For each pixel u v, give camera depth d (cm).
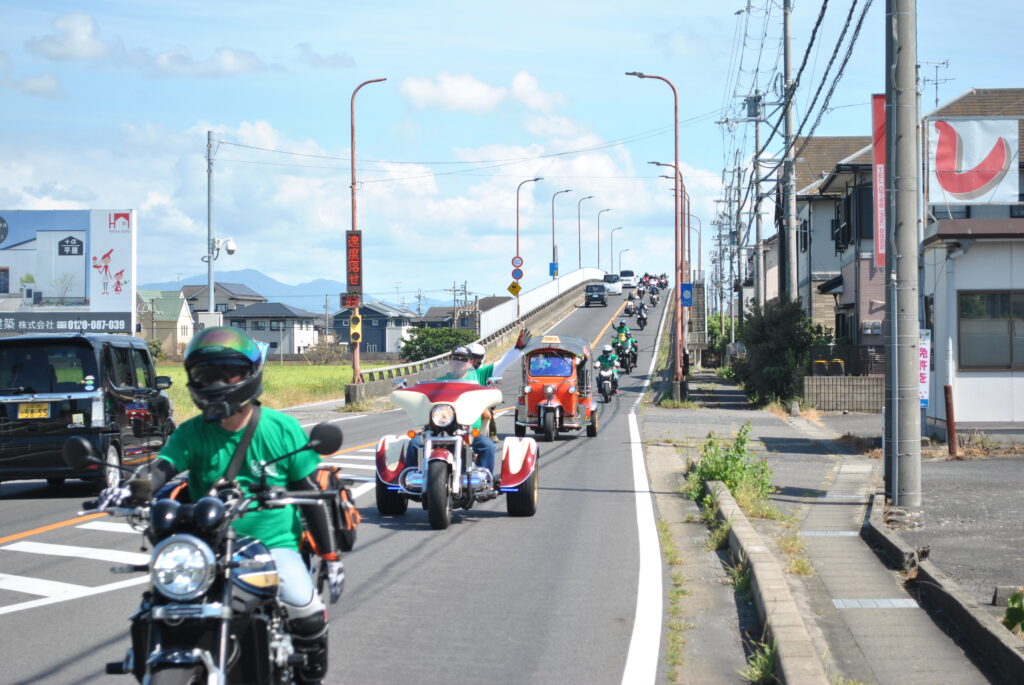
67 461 427
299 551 471
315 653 460
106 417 1406
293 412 3331
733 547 995
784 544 1030
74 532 1159
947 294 2064
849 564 970
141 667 405
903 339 1293
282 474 447
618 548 1052
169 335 11206
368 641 706
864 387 2973
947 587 802
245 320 13200
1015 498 1334
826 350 3222
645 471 1738
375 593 850
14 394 1374
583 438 2364
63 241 5031
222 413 421
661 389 3978
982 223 2019
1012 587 779
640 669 646
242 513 411
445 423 1141
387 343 14288
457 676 629
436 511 1133
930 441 2005
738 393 3944
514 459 1236
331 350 10600
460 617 773
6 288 5034
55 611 795
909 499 1277
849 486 1517
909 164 1307
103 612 792
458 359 1218
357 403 3356
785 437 2286
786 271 3222
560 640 712
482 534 1134
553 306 8262
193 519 393
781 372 3153
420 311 16200
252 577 408
